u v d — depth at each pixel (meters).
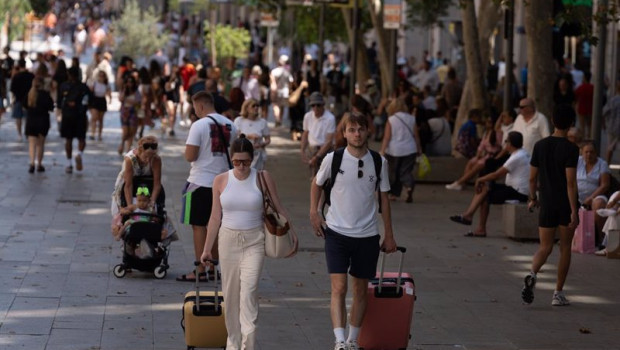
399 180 45.22
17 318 23.91
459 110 58.72
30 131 50.16
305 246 34.12
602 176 35.09
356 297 21.09
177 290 27.25
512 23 47.62
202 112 28.00
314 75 73.31
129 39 122.31
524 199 37.12
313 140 42.53
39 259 30.56
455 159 51.66
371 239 21.00
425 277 30.16
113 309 25.06
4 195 43.00
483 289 28.75
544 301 27.52
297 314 25.19
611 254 33.53
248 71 75.00
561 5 41.22
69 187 45.88
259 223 20.86
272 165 57.56
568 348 23.03
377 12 73.50
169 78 71.94
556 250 34.75
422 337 23.56
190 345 20.67
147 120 64.56
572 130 35.50
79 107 50.56
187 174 52.12
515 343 23.30
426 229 38.50
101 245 33.00
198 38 133.62
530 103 40.62
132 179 28.78
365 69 83.06
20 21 100.81
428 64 88.44
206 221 27.58
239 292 20.80
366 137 20.98
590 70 96.12
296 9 95.75
